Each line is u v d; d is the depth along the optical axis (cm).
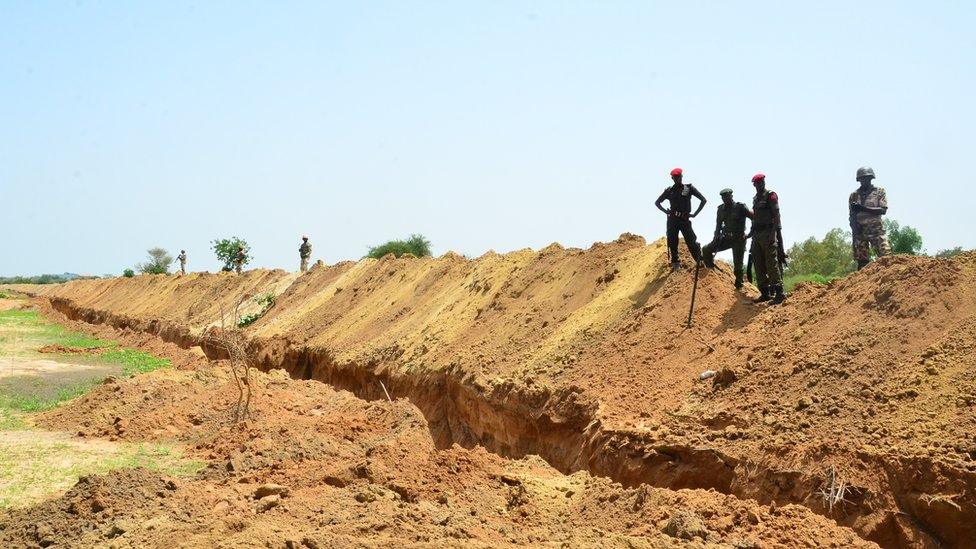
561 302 1784
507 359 1630
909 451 873
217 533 713
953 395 939
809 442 956
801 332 1212
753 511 809
